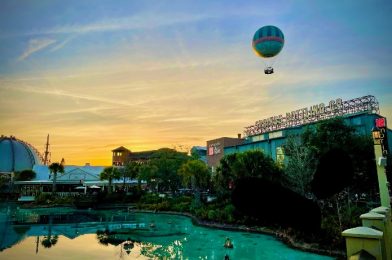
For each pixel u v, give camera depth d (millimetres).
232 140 85812
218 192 54969
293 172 29531
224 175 46469
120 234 38469
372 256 2607
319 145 34781
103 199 75500
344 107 57219
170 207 63219
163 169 84938
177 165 85938
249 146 73750
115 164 157750
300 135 41156
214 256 26375
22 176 99250
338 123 36438
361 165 32156
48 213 62938
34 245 32844
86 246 32031
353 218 24438
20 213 62656
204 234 36844
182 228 42031
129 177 97438
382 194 8406
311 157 30438
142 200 74188
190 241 32969
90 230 41938
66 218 54781
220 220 42125
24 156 133500
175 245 31281
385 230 3492
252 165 40844
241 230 37500
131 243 33000
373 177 33406
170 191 97562
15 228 44125
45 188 98438
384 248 3312
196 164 58719
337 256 22375
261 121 74812
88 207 71812
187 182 61719
